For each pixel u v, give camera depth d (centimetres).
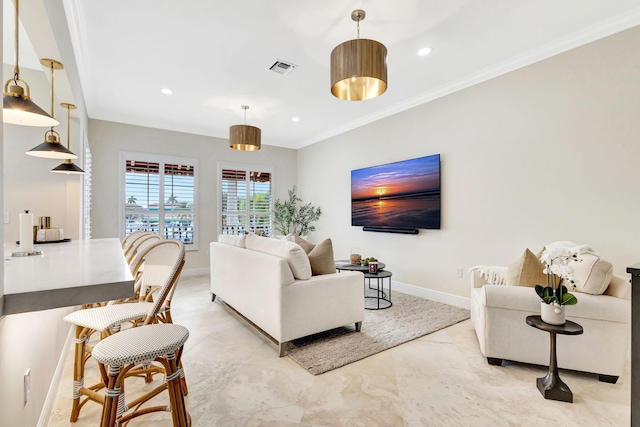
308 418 176
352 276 293
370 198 491
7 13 237
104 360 119
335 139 579
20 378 129
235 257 330
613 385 209
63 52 234
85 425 169
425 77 362
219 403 189
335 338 284
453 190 382
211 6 240
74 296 105
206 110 471
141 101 435
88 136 479
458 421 173
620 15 251
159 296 155
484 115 351
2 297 94
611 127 264
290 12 247
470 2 235
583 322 214
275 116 502
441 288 397
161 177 539
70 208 341
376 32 273
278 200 675
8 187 317
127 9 243
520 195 321
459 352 258
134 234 324
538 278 236
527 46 298
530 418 175
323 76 359
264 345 272
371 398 194
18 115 182
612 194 264
